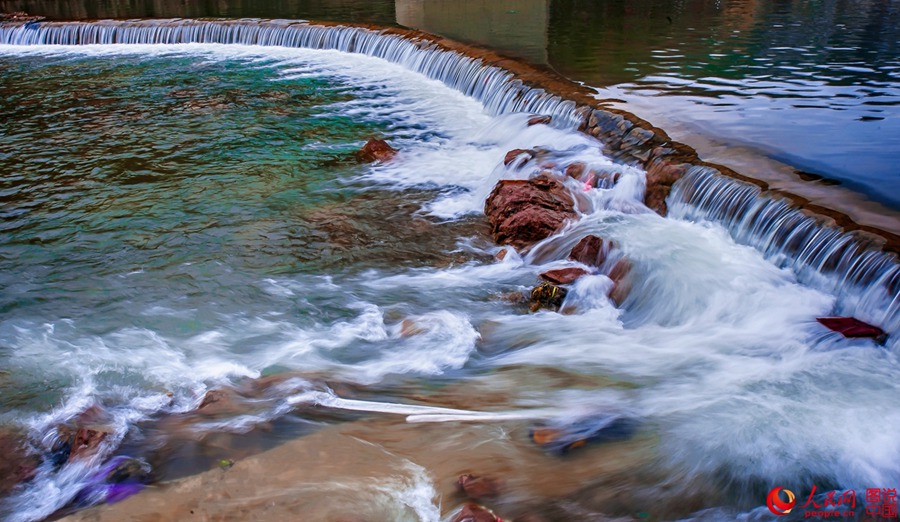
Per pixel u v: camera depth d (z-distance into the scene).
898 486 3.91
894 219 5.60
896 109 8.52
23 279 6.71
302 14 19.16
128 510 3.91
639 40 13.15
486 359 5.39
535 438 4.41
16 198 8.56
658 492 3.97
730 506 3.87
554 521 3.79
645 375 5.01
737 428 4.36
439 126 10.96
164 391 5.06
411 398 4.89
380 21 17.33
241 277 6.66
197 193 8.62
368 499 3.93
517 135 9.63
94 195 8.62
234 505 3.92
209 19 18.89
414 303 6.20
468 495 3.95
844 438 4.23
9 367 5.37
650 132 8.01
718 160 7.10
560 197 7.47
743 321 5.44
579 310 5.98
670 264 6.12
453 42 13.89
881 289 5.02
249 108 12.22
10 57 17.33
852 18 14.56
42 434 4.63
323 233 7.52
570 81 10.43
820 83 9.74
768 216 6.05
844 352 4.92
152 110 12.28
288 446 4.39
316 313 6.07
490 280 6.59
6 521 3.88
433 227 7.63
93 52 17.73
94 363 5.42
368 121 11.31
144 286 6.56
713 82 10.04
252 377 5.20
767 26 14.03
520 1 18.72
